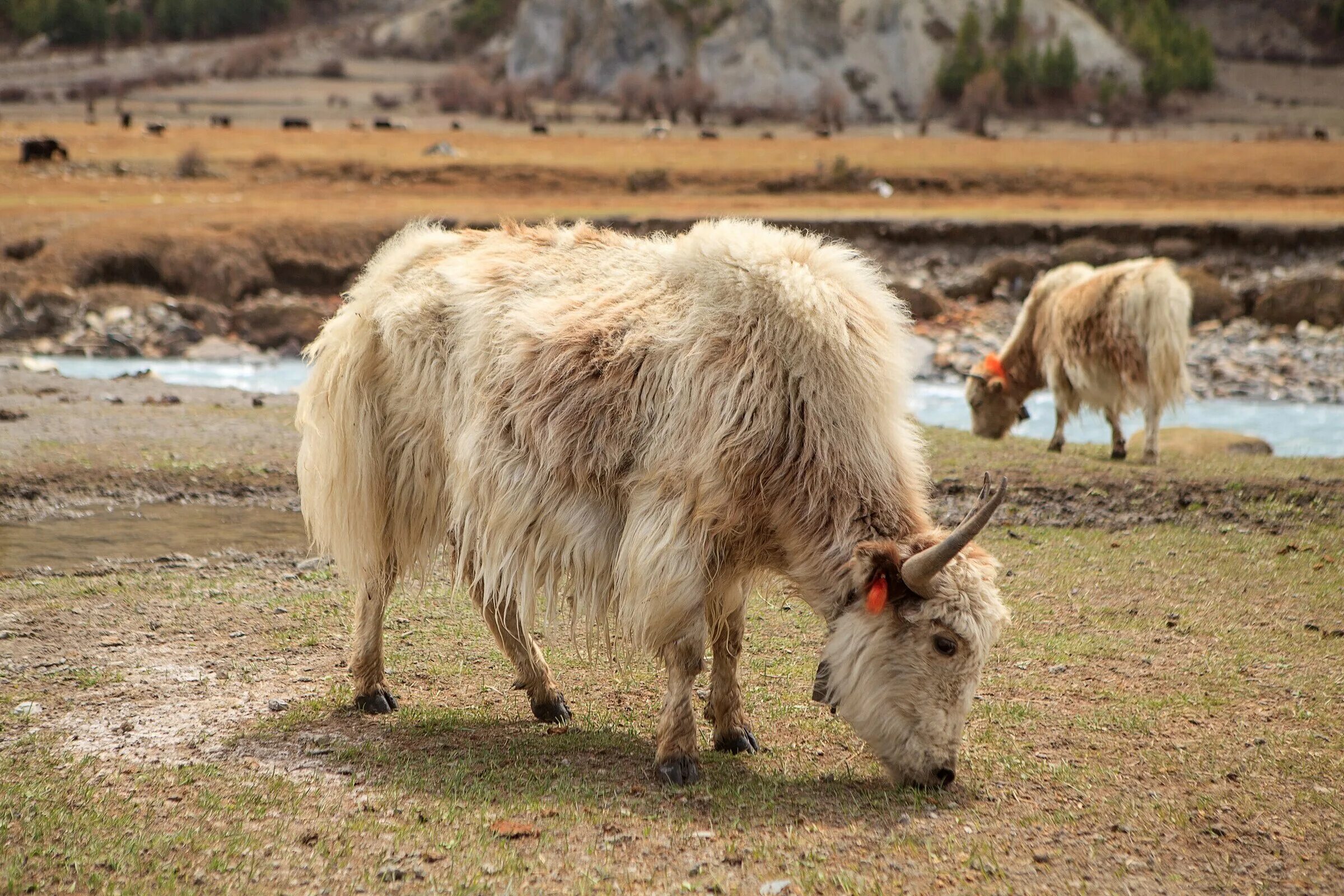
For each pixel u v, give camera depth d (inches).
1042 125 4884.4
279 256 1218.0
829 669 206.5
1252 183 1950.1
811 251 225.1
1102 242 1353.3
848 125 4886.8
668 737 209.5
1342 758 218.5
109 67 6825.8
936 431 586.6
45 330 1032.8
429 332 240.7
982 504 184.5
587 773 213.8
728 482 206.7
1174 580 346.3
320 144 2429.9
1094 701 250.8
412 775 211.6
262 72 6535.4
